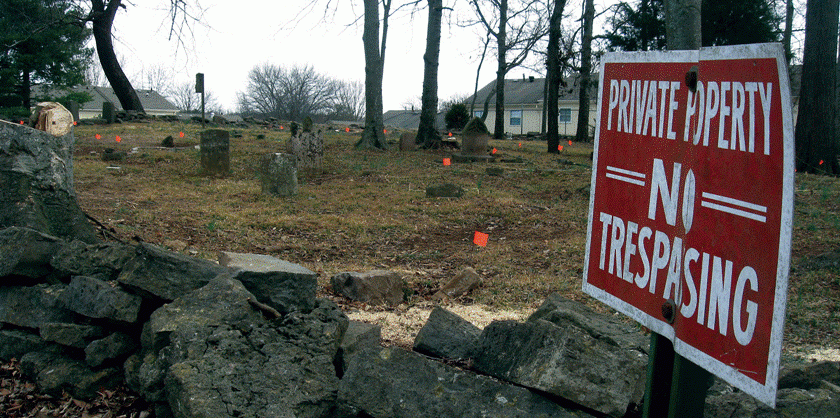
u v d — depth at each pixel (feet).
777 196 4.88
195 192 41.32
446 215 38.96
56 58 97.81
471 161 68.03
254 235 30.96
